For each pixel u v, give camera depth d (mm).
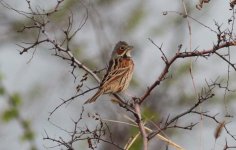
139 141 14961
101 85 13352
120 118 16016
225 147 11328
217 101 17000
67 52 11445
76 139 11078
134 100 11531
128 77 13820
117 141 15586
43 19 11406
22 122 14367
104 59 17453
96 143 11078
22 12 12992
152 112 16766
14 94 14555
